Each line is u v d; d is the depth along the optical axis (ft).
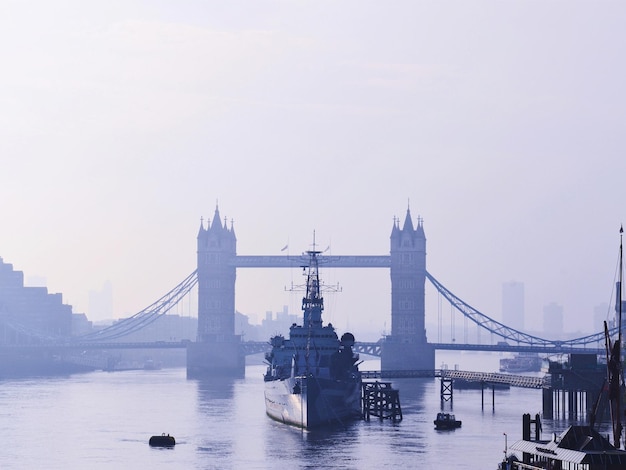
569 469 559.38
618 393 613.93
